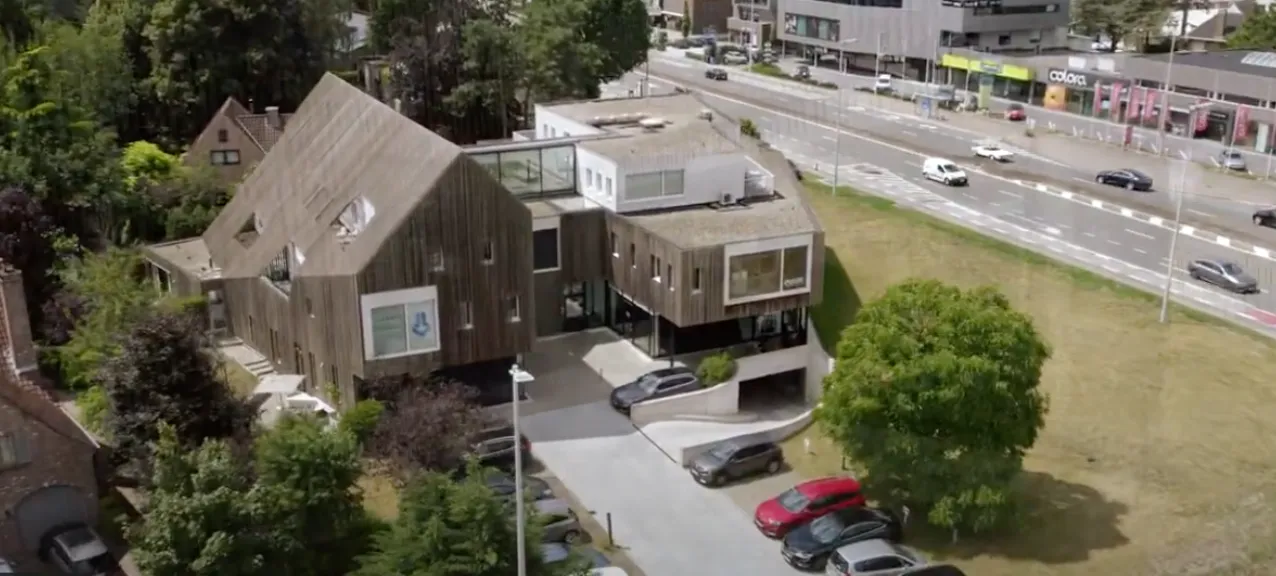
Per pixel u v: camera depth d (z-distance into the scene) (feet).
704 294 168.96
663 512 142.20
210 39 274.57
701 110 228.02
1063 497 140.87
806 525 134.62
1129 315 177.78
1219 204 229.45
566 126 214.48
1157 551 128.06
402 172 162.40
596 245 185.26
